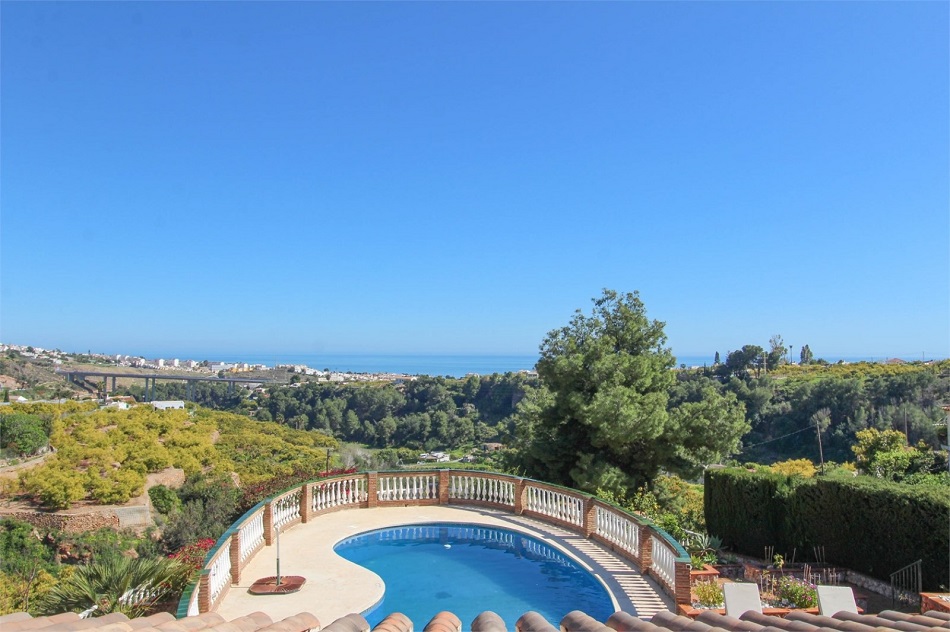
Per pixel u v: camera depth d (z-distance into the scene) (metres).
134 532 49.00
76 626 4.49
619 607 9.29
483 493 15.66
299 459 74.06
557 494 13.80
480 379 107.56
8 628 4.38
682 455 19.67
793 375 75.31
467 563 11.68
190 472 61.31
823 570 12.84
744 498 15.59
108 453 58.50
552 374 20.66
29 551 44.66
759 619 6.01
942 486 12.17
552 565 11.59
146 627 4.74
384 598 9.80
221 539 9.60
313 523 13.80
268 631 5.13
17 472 55.53
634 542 11.12
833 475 15.18
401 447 90.31
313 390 122.56
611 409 18.27
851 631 5.36
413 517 14.43
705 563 12.46
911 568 11.47
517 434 22.72
